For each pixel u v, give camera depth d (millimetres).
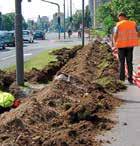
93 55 25938
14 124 8750
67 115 9898
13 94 15703
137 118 10422
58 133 8742
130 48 15766
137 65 21703
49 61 26734
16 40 16375
